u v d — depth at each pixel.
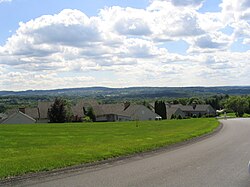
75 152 19.02
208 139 30.77
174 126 56.34
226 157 17.98
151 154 19.98
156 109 108.25
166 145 24.95
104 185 10.98
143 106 102.75
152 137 31.75
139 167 14.92
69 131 46.62
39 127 55.47
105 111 105.62
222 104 163.12
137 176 12.62
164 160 17.27
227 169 14.04
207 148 22.94
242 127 49.81
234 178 12.05
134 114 100.62
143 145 23.45
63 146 25.00
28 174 12.87
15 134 41.44
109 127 55.59
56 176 12.65
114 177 12.43
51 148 23.73
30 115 96.06
